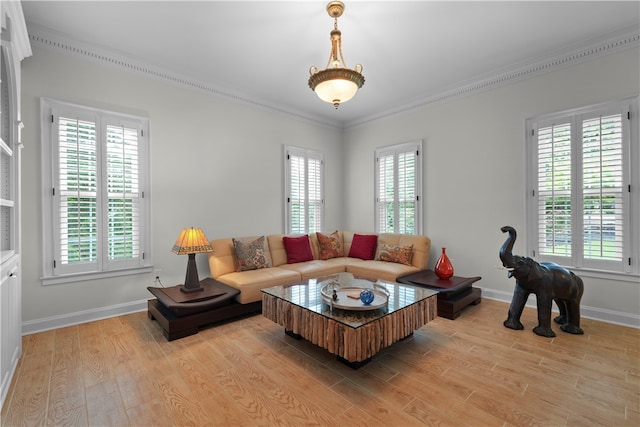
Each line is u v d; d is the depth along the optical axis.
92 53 3.00
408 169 4.62
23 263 2.68
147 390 1.88
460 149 4.04
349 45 3.04
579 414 1.64
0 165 1.98
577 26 2.74
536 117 3.39
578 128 3.11
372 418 1.63
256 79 3.79
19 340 2.23
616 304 2.91
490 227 3.76
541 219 3.38
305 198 5.04
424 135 4.44
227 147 4.05
